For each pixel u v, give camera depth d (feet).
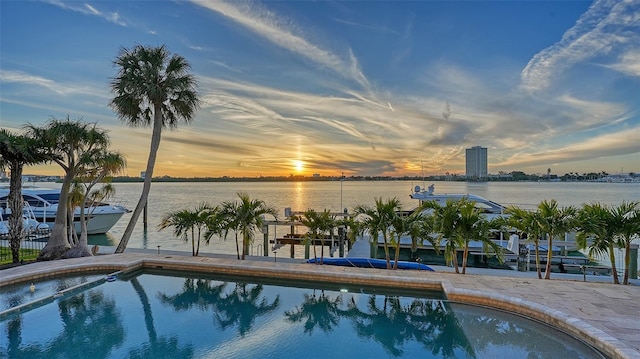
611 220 27.37
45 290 27.43
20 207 36.17
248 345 19.97
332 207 116.16
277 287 30.17
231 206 38.52
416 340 20.68
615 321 18.63
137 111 41.55
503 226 31.86
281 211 100.42
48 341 19.99
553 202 30.19
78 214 64.49
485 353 18.29
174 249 57.41
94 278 30.81
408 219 32.99
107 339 20.38
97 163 37.17
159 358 18.24
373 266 36.86
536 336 20.18
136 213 41.57
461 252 48.55
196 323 22.88
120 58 39.60
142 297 27.53
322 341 20.48
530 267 42.78
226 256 41.63
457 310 23.84
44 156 36.76
